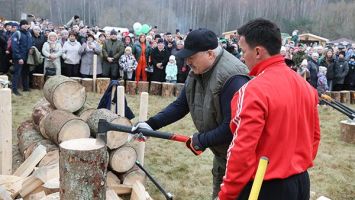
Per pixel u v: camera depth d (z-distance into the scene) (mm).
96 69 10539
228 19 38531
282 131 1898
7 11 31438
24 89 9797
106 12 39125
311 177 5520
